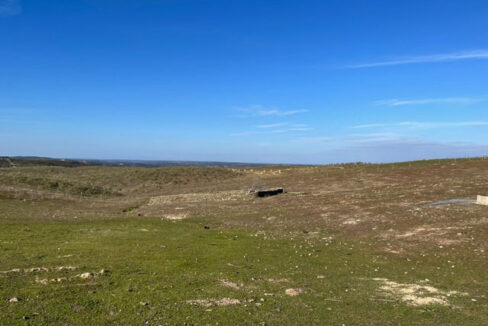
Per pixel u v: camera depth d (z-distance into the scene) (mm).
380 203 40750
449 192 42594
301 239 29406
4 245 23000
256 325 11812
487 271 18906
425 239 26078
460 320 12680
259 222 37656
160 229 33062
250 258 22375
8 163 151625
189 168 111625
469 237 25125
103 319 11742
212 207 49344
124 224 35375
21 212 38938
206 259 21719
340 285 16922
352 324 12188
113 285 15625
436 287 16672
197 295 14727
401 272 19469
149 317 12055
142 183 90250
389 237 27953
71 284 15484
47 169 112188
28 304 12734
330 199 47938
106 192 69062
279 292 15633
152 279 16859
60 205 47375
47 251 21844
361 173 79000
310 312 13180
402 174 70375
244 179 92688
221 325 11727
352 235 29984
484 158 79000
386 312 13359
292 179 82750
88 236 27906
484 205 33250
